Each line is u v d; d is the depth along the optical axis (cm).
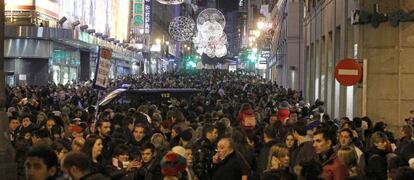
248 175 853
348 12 2308
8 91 2675
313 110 1931
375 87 1964
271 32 7906
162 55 12244
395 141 1324
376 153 911
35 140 1041
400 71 1950
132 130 1221
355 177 786
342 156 834
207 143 1081
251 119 1382
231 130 1094
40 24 4512
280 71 6281
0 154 984
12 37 4347
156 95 2336
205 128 1097
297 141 1012
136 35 9069
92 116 1625
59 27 4756
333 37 2712
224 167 878
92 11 6322
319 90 3241
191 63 15738
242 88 4325
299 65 4994
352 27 2311
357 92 1981
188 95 2430
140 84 4544
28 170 575
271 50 7906
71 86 3756
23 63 4528
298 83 4947
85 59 6078
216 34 6981
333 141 992
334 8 2697
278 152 891
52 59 4697
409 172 594
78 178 598
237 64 16812
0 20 1048
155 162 841
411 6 1927
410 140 1080
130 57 8219
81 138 948
